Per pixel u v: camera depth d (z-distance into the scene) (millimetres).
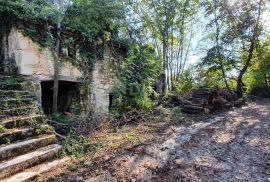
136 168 4188
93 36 8391
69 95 8094
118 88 8922
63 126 6234
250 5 14727
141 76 9922
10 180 3459
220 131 6820
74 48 7855
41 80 6758
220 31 15633
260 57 17844
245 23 14781
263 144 5527
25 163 3863
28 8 6453
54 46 7133
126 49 10172
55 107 6969
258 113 10055
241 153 4973
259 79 19078
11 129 4457
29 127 4727
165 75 12594
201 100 10297
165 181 3732
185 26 14555
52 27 6996
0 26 6707
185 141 5793
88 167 4199
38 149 4398
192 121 8359
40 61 6758
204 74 17203
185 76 16422
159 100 10797
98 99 8648
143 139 5902
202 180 3775
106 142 5578
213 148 5297
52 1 7723
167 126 7422
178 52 15797
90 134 6105
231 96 13727
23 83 6098
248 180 3758
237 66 16484
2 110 4859
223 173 4023
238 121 8289
